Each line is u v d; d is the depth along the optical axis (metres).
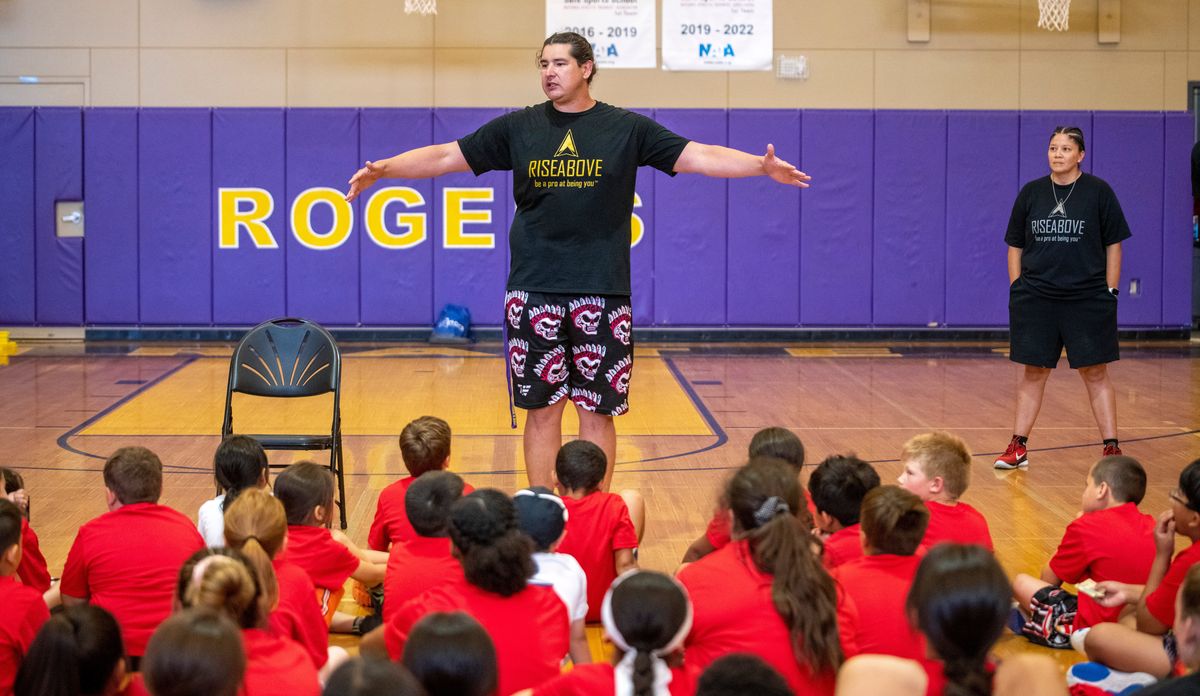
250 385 5.03
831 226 13.24
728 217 13.22
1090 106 13.36
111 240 13.09
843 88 13.31
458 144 4.38
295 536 3.45
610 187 4.22
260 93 13.26
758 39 13.18
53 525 5.01
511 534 2.63
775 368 10.91
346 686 1.79
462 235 13.23
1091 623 3.56
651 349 12.53
